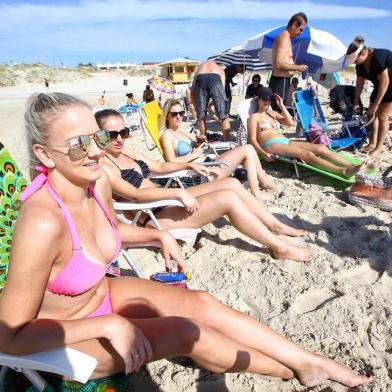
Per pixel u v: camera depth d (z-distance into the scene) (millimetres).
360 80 6871
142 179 3541
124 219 3291
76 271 1590
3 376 1676
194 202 2982
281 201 4375
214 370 1845
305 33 9312
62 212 1557
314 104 6996
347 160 4934
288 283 2867
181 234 3191
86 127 1560
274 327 2494
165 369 2232
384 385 2023
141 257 3412
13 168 2348
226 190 3109
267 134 5531
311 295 2770
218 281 2979
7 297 1415
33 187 1549
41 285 1459
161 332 1697
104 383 1698
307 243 3369
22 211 1500
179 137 4773
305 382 2008
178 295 1971
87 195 1804
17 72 50406
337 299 2645
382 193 3969
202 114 7527
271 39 9477
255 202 3438
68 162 1554
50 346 1433
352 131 6891
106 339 1642
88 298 1768
